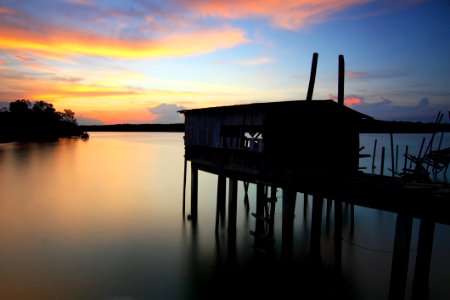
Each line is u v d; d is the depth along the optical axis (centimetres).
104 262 1330
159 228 1747
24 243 1518
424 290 1052
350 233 1723
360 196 903
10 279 1179
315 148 1412
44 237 1599
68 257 1373
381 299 1086
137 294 1098
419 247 1049
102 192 2655
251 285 1167
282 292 1120
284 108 1313
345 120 1533
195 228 1745
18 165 3997
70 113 11700
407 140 11962
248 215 2008
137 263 1326
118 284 1159
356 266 1323
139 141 10688
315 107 1410
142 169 4006
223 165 1523
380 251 1478
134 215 1989
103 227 1759
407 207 796
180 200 2414
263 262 1339
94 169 3909
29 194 2523
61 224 1802
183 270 1272
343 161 1518
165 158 5291
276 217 1955
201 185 3103
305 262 1351
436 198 743
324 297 1086
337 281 1007
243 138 1398
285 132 1323
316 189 1036
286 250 1142
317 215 1277
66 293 1094
